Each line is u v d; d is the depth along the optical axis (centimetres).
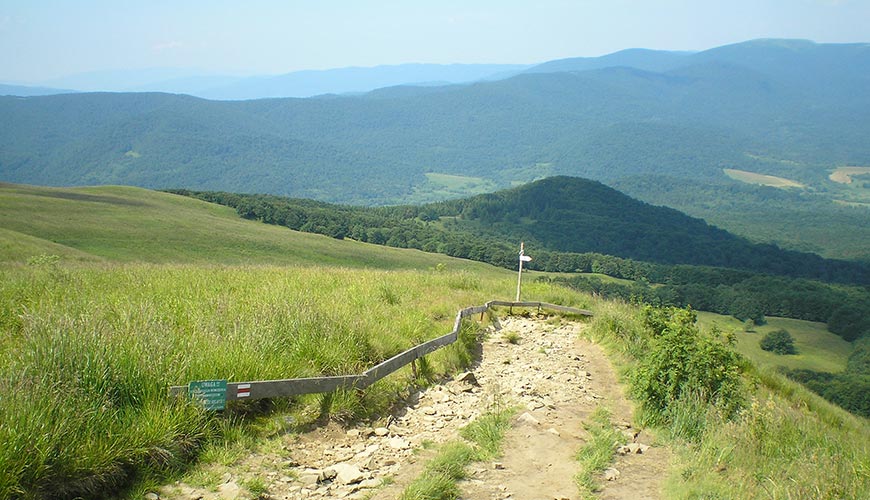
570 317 1911
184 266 2183
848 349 7981
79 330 631
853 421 1471
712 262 18112
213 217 11950
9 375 525
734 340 1027
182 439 547
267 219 13362
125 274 1531
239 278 1623
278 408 687
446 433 729
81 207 9781
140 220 9800
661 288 10056
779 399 1277
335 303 1232
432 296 1692
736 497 562
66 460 455
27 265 1961
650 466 660
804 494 565
